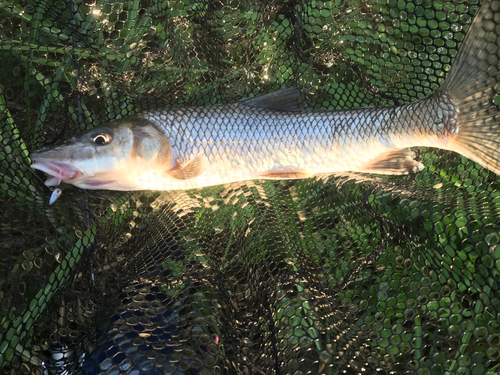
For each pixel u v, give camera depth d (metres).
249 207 0.45
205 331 0.36
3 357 0.33
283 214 0.45
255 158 0.45
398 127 0.43
